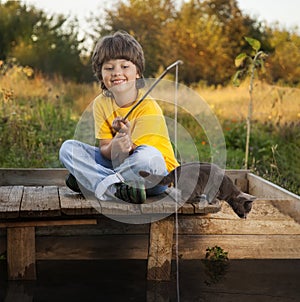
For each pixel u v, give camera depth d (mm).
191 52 12891
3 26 12711
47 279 3596
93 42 13070
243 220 3977
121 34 3996
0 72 9547
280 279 3666
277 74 11625
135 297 3365
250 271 3795
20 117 7566
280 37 12203
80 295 3375
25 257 3559
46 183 5109
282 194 4406
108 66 3885
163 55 12828
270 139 7910
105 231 3861
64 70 12406
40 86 10008
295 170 6559
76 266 3812
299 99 9070
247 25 13000
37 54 12469
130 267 3814
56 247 3828
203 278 3662
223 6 13227
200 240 3949
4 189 4062
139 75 4023
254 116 8945
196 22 13156
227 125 8773
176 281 3611
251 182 5254
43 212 3465
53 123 8062
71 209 3469
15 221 3523
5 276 3633
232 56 12805
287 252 4008
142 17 13172
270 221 4008
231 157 7266
